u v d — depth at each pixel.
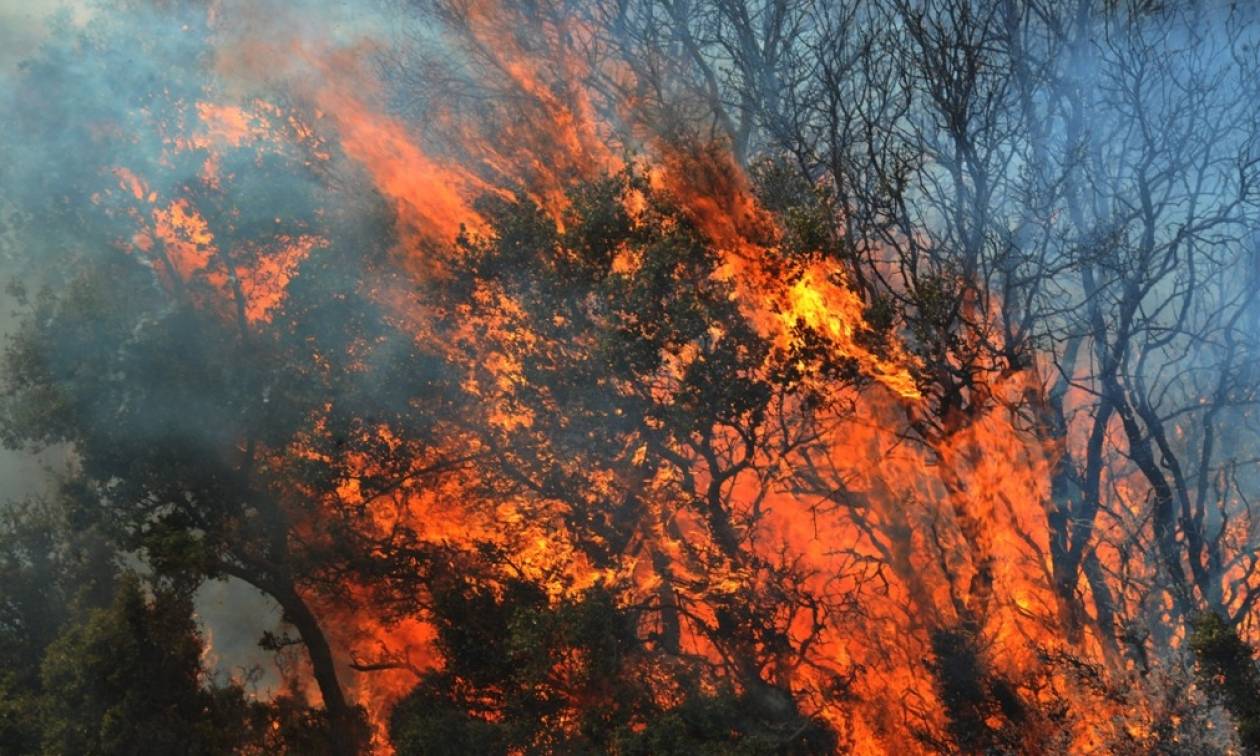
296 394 29.73
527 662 26.55
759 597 28.02
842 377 25.75
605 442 26.94
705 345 26.62
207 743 28.80
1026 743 24.48
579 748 25.80
